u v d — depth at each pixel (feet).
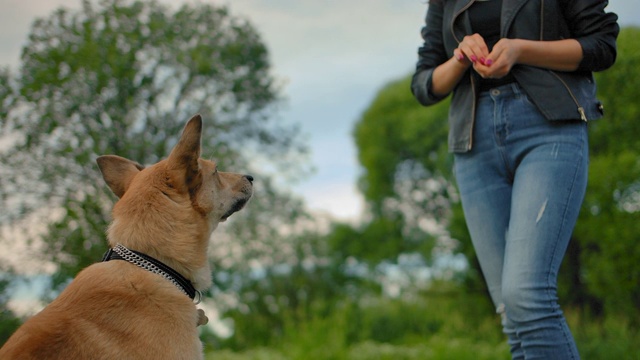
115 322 8.71
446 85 10.84
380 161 42.65
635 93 26.02
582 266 28.55
